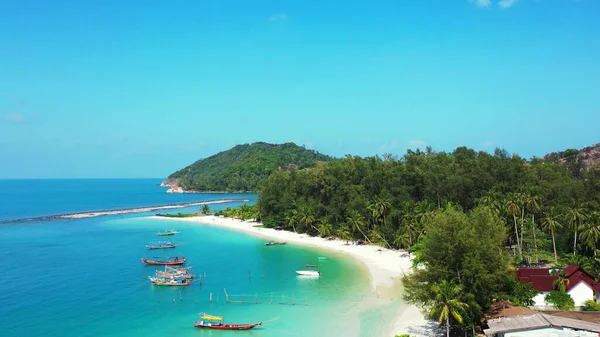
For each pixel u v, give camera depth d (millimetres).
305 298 79938
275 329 64250
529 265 91250
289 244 139250
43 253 126125
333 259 114500
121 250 131750
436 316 61875
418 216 114438
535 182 116938
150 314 71688
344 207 143250
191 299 80250
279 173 185625
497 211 97188
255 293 83812
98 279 95250
